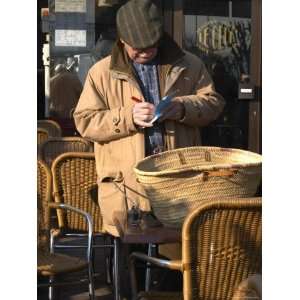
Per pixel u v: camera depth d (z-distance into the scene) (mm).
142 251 4047
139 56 3709
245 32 5961
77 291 4770
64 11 5836
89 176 4430
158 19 3666
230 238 2842
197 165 3297
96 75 3795
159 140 3771
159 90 3797
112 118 3686
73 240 5074
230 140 6008
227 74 5980
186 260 2830
